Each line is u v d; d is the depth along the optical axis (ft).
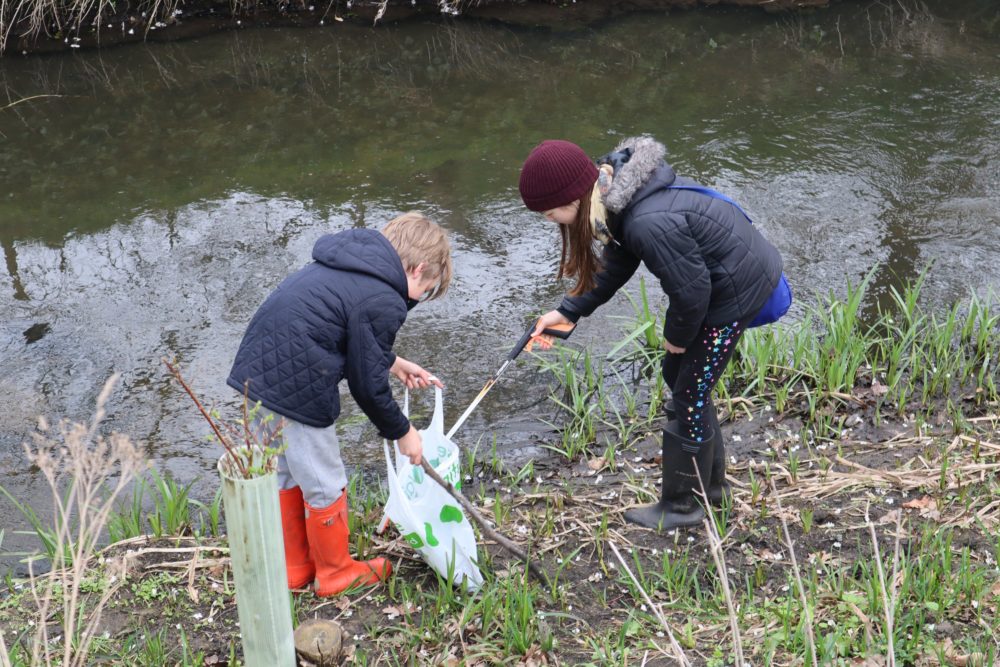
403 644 10.56
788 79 27.45
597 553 12.05
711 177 22.07
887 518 11.97
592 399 15.88
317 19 32.63
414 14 32.78
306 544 11.40
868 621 9.80
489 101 26.71
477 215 21.02
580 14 32.63
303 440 10.36
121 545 12.39
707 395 11.39
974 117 24.58
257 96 27.40
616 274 12.20
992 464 12.89
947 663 9.36
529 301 18.19
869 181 21.72
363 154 23.90
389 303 9.98
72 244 20.35
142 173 23.26
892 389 15.19
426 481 11.34
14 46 30.48
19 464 14.56
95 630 10.70
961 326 16.84
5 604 11.35
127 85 28.25
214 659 10.43
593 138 24.18
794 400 15.42
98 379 16.42
